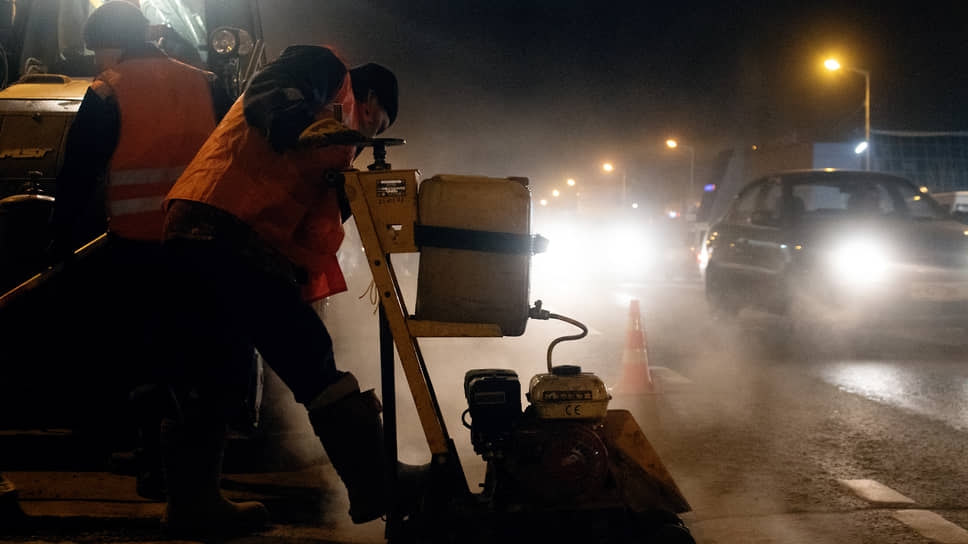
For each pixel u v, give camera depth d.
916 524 3.60
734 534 3.46
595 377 2.93
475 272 2.74
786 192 10.26
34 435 4.30
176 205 2.82
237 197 2.78
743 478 4.29
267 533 3.27
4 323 3.71
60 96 4.36
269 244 2.82
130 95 3.33
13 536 3.16
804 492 4.06
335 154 2.84
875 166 48.84
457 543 2.82
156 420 3.52
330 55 2.85
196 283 2.89
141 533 3.23
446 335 2.77
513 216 2.74
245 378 3.07
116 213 3.35
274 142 2.73
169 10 4.96
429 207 2.73
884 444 5.00
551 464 2.83
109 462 4.03
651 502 2.92
